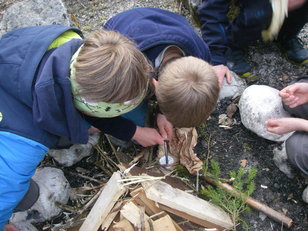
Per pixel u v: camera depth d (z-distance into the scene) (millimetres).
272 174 1781
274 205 1704
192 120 1300
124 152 1862
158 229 1398
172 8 2531
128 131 1620
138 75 1137
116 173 1505
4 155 1252
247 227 1588
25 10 2043
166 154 1732
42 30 1358
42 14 2047
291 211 1683
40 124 1218
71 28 1419
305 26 2422
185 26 1531
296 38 2191
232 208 1581
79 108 1268
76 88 1160
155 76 1456
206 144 1889
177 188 1652
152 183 1496
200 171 1748
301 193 1718
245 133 1911
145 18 1538
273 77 2145
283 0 1717
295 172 1733
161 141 1696
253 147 1863
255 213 1682
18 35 1354
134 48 1158
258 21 1825
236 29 1954
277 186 1749
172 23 1513
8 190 1279
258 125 1780
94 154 1872
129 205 1425
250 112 1795
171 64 1295
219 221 1557
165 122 1725
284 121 1597
